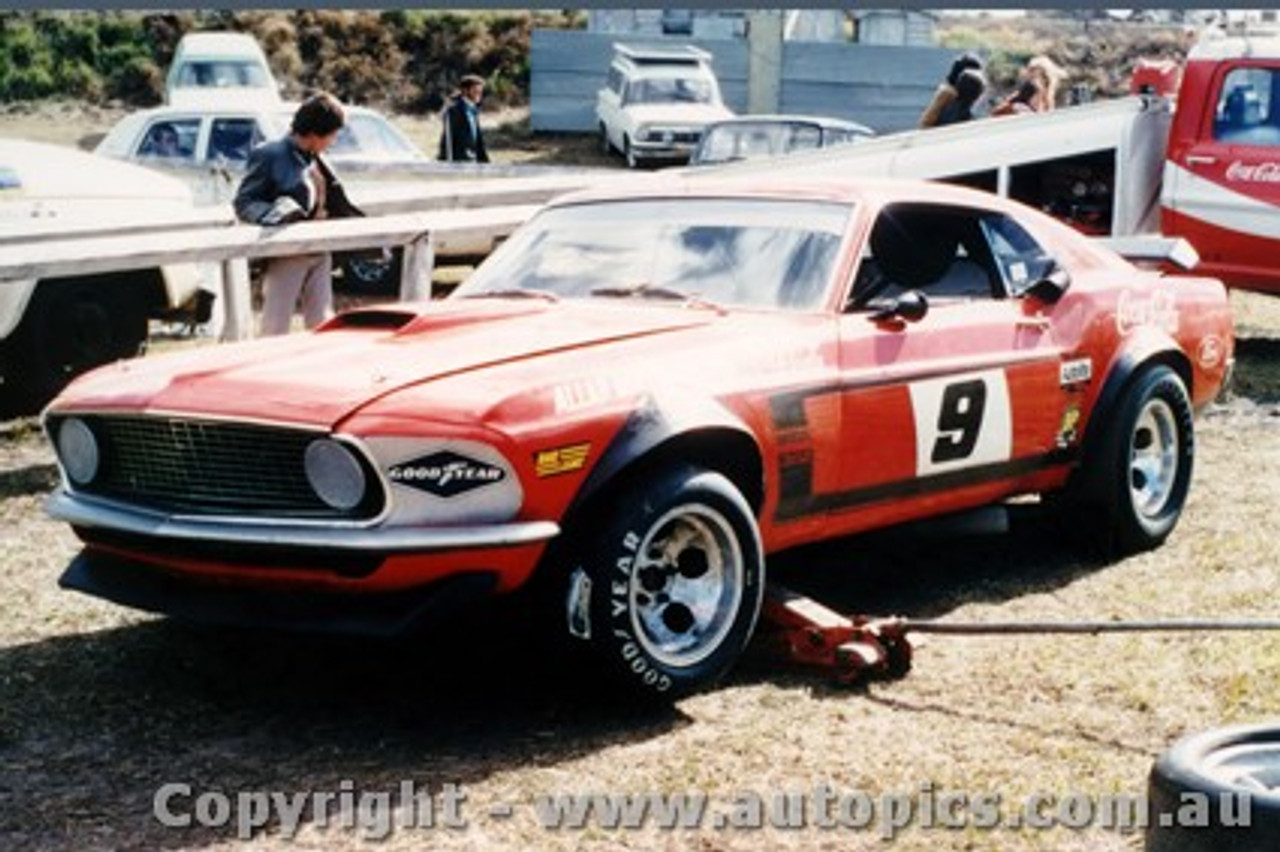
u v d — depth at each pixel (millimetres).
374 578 4414
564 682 5055
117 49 36688
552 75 33375
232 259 8500
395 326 5289
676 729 4668
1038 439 6141
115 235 9148
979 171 12438
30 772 4332
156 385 4805
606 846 3908
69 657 5285
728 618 4852
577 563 4613
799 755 4473
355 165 15109
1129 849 3912
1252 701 4898
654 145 25641
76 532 4953
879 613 5871
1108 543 6527
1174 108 12281
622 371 4781
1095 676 5117
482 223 9672
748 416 4977
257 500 4594
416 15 38781
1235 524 7172
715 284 5539
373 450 4379
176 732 4641
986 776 4332
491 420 4434
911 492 5652
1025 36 42281
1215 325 7105
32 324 9383
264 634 5531
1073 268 6473
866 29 35281
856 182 5953
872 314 5531
